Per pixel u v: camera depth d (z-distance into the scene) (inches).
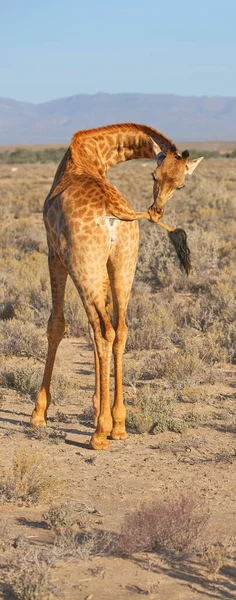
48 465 684.1
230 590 464.4
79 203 727.7
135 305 1444.4
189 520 529.7
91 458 722.2
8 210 3565.5
